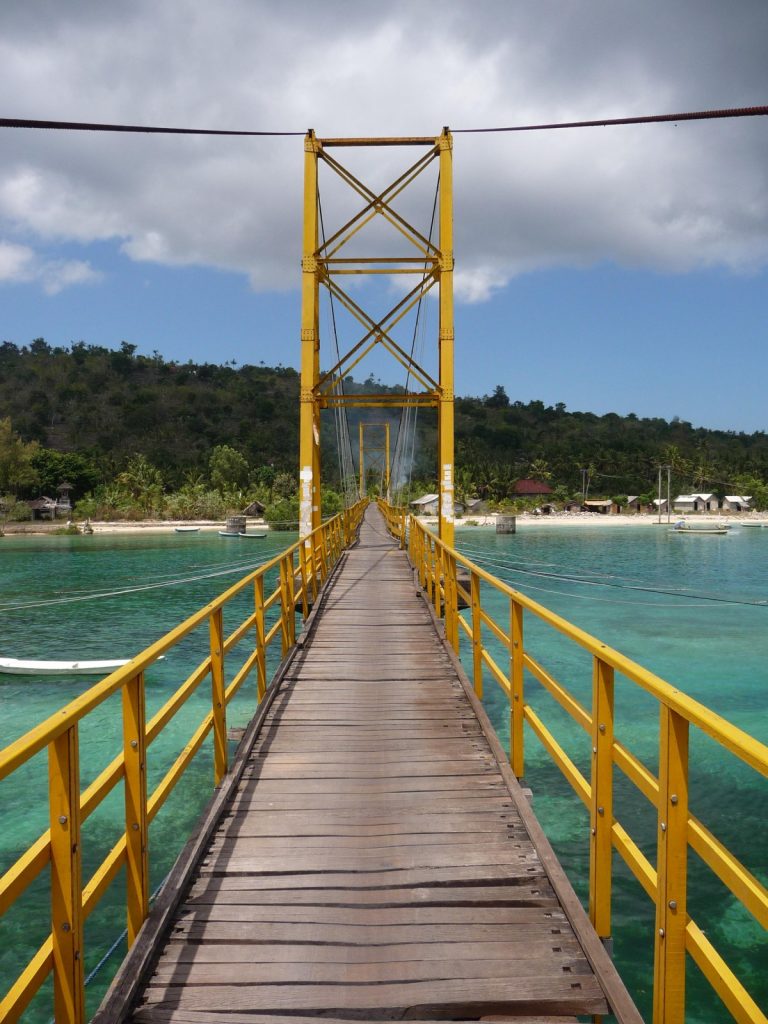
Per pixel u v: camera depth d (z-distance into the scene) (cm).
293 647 839
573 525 8325
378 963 285
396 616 1056
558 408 18988
